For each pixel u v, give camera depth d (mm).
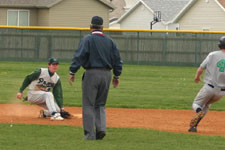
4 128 23625
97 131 21156
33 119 27219
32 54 76562
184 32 76438
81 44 20469
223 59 23312
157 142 21125
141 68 70250
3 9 95062
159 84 50906
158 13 112500
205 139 22094
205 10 104625
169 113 32219
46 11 95500
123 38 77375
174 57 77625
